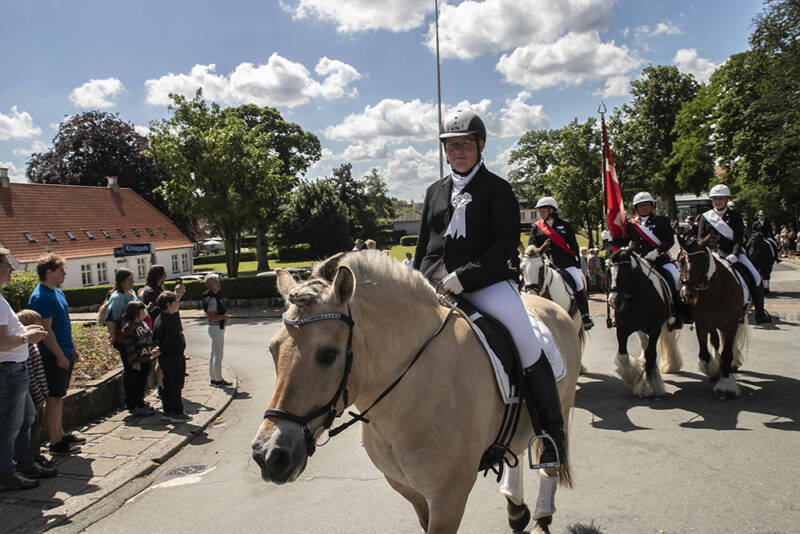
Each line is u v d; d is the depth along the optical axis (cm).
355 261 227
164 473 500
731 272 656
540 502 332
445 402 229
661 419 564
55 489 456
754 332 997
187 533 378
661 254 711
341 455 518
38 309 524
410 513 386
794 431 503
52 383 534
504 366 258
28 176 4244
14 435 446
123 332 661
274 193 2267
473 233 272
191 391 805
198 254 6297
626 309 659
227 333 1486
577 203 2653
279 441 177
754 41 2448
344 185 6078
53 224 3228
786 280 1822
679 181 3838
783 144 2355
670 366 764
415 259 311
